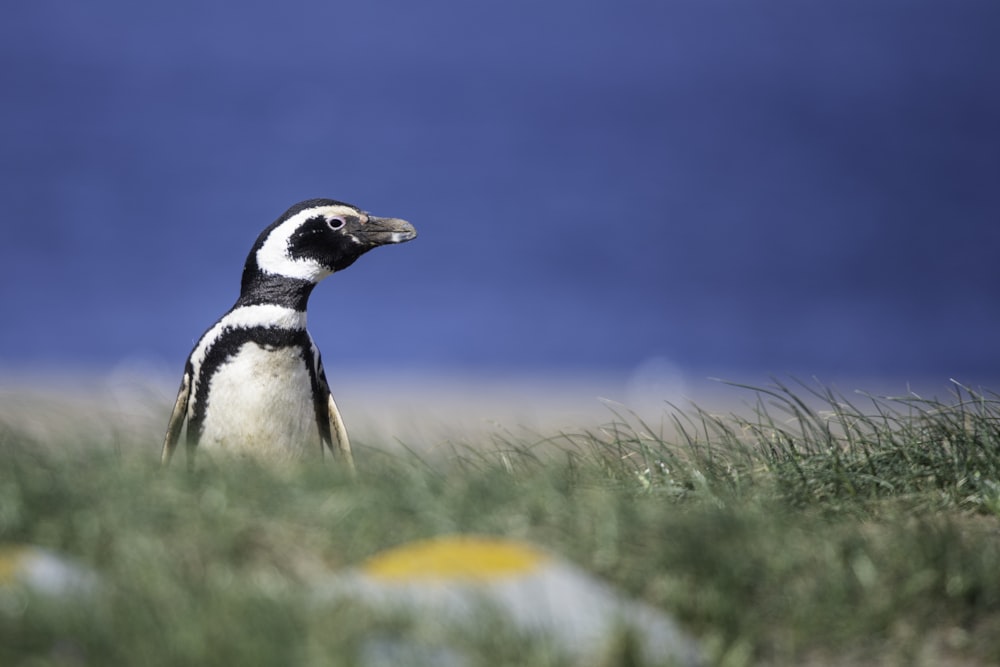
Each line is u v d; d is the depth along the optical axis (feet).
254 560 25.77
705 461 35.47
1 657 21.77
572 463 34.96
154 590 23.70
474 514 27.76
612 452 37.35
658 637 23.22
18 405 68.39
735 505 31.12
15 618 22.50
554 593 23.47
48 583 23.67
